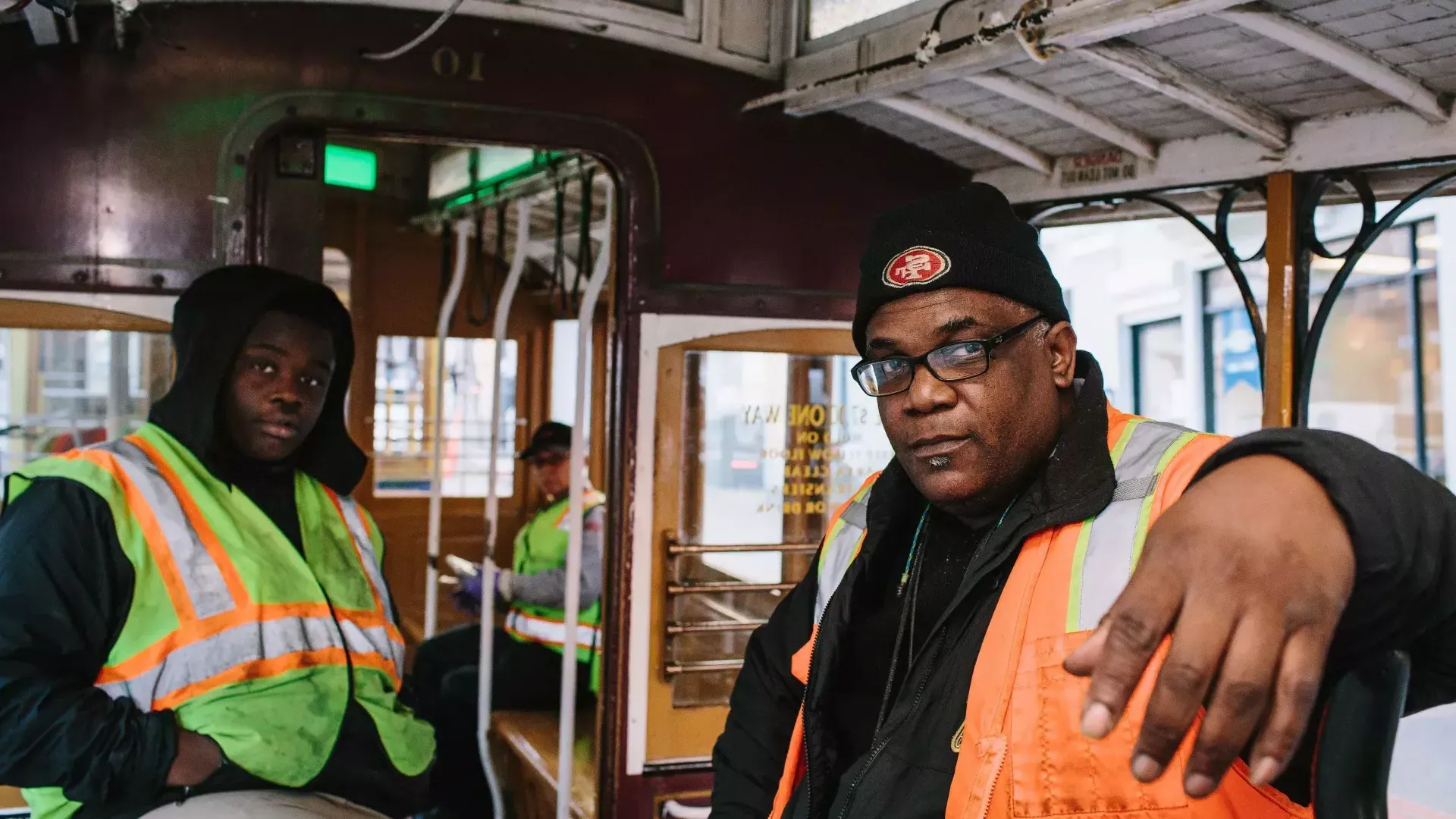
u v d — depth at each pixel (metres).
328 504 2.08
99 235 2.55
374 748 1.85
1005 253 0.97
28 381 2.51
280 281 1.89
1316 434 0.63
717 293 3.14
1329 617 0.53
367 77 2.78
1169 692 0.49
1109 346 9.23
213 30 2.64
